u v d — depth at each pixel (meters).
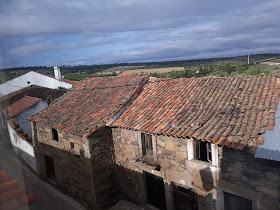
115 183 10.10
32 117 12.12
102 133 9.48
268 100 6.80
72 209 9.27
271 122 5.91
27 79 28.34
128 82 11.90
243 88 7.95
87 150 9.08
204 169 6.95
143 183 9.24
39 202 8.77
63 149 10.58
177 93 9.44
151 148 8.84
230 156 6.28
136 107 9.75
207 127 6.75
